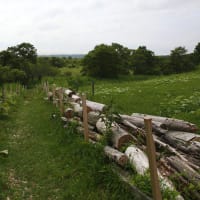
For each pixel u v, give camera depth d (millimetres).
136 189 5359
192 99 16922
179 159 6195
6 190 6535
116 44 96938
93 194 5969
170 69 88938
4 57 71000
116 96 22859
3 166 7984
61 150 8883
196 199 5090
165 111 14281
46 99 22609
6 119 14891
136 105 17172
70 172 7207
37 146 9805
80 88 38469
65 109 13312
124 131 7586
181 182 5504
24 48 83062
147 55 92312
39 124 13273
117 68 80500
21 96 30125
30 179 7160
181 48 89062
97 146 7508
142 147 7105
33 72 72938
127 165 6316
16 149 9625
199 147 6602
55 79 63625
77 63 121500
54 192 6430
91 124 9609
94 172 6625
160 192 4680
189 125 7750
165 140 7652
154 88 27562
